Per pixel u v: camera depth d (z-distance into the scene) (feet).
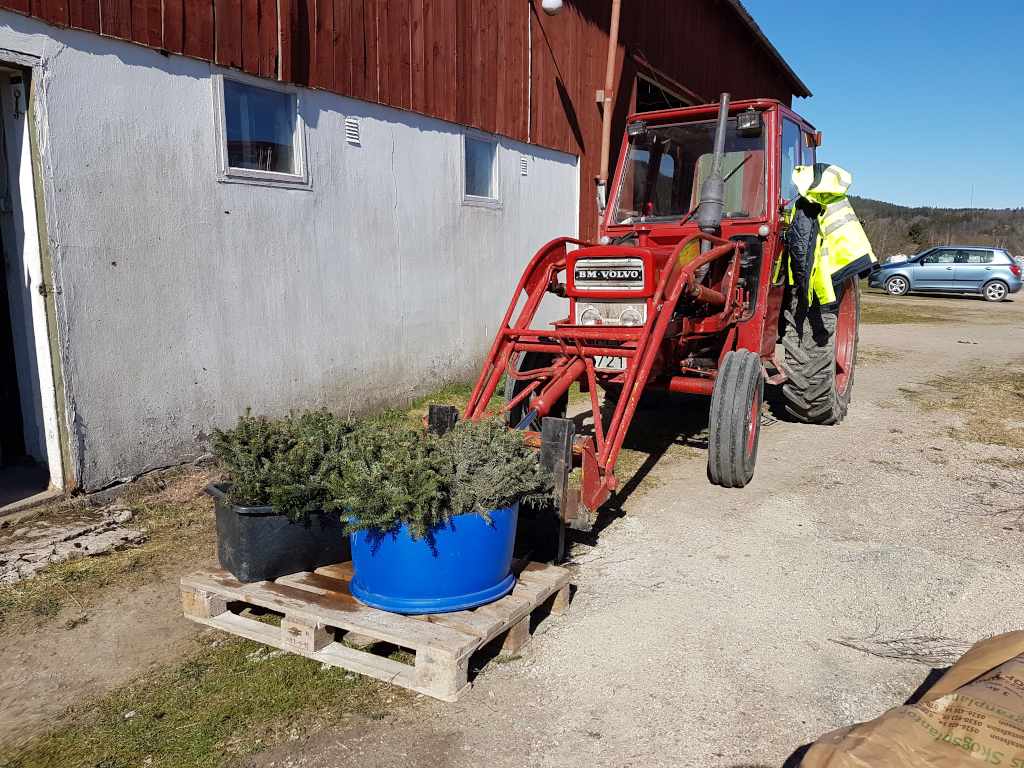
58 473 14.60
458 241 24.76
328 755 7.83
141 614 10.87
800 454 19.08
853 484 16.65
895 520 14.47
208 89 16.25
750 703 8.68
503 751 7.89
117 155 14.62
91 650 9.94
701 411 24.08
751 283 17.94
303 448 10.42
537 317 29.71
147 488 15.38
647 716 8.46
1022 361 33.99
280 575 10.47
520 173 27.89
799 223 18.37
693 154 18.70
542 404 13.82
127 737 8.14
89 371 14.42
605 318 14.15
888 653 9.77
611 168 34.35
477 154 25.72
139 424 15.42
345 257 20.22
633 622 10.58
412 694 8.88
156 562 12.55
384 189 21.38
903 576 11.94
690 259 14.83
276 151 18.26
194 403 16.51
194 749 7.93
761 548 13.16
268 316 18.10
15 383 16.66
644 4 35.55
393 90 21.22
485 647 9.95
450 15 23.21
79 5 13.71
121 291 14.87
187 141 15.90
